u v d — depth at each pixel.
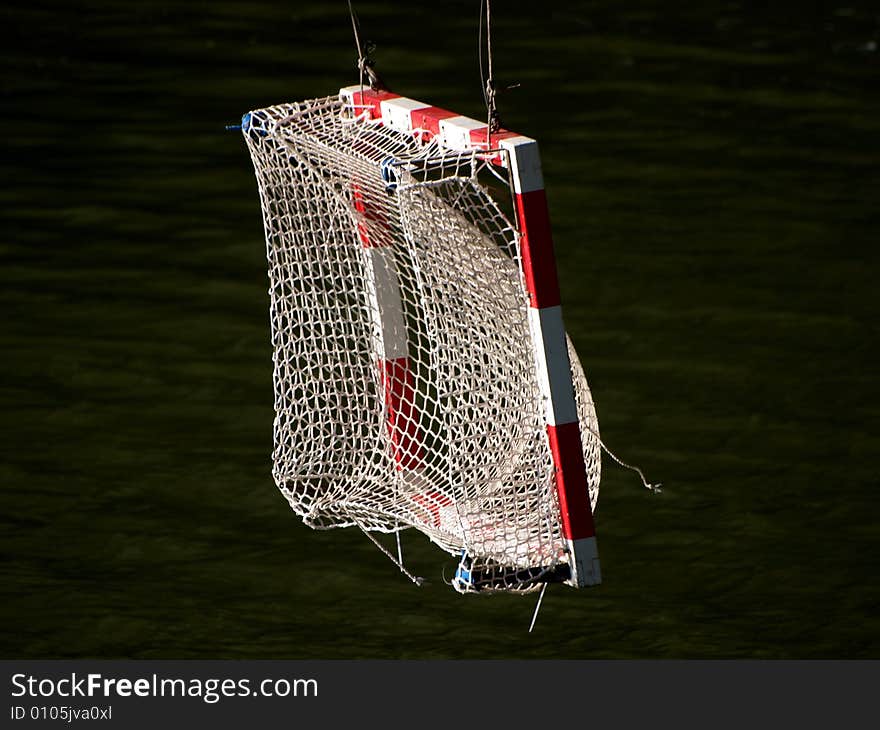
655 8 65.50
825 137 48.50
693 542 24.91
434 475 17.53
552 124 49.72
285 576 23.98
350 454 18.61
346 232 18.44
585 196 43.12
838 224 40.84
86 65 55.84
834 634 22.25
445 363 16.52
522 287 15.15
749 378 31.28
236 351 32.66
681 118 50.44
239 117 50.31
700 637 22.27
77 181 43.88
